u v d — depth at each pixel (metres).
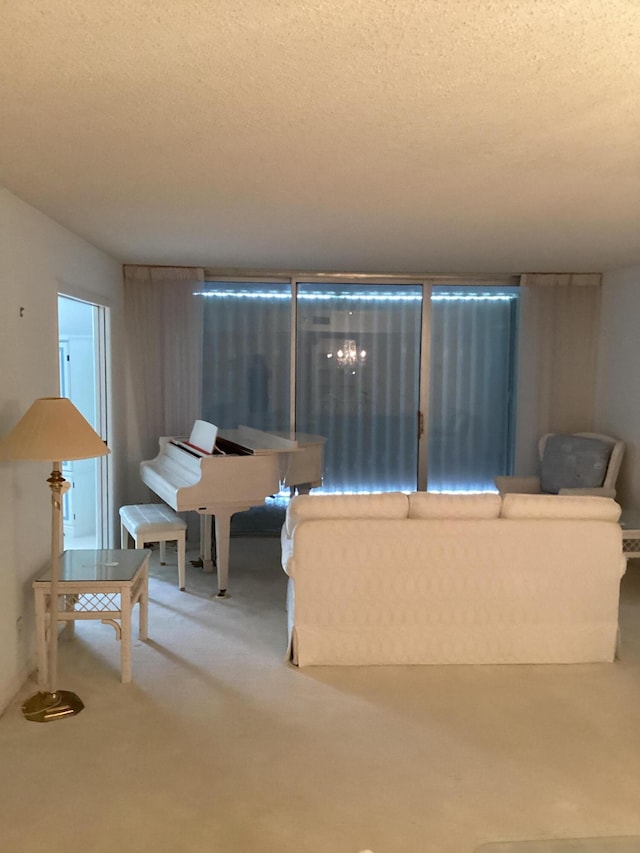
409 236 4.10
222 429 5.79
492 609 3.34
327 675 3.25
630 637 3.76
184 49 1.63
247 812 2.26
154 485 4.64
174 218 3.61
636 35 1.54
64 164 2.61
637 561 5.23
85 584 3.09
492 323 6.08
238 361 5.89
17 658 3.07
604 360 5.72
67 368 5.59
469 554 3.29
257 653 3.49
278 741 2.69
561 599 3.35
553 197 3.09
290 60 1.69
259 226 3.82
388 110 2.03
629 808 2.30
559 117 2.08
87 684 3.15
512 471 6.13
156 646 3.57
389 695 3.06
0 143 2.36
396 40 1.57
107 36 1.57
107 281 4.90
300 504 3.30
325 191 3.01
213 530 5.35
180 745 2.65
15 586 3.04
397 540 3.28
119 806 2.29
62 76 1.80
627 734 2.77
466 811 2.28
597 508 3.36
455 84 1.83
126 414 5.51
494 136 2.26
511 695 3.08
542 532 3.30
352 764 2.54
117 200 3.20
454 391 6.11
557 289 5.76
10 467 2.98
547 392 5.82
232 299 5.82
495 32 1.53
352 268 5.56
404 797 2.35
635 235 4.02
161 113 2.07
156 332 5.51
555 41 1.57
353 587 3.30
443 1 1.39
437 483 6.16
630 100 1.93
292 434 5.39
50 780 2.42
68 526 5.79
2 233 2.94
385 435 6.10
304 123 2.15
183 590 4.45
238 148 2.41
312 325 5.96
